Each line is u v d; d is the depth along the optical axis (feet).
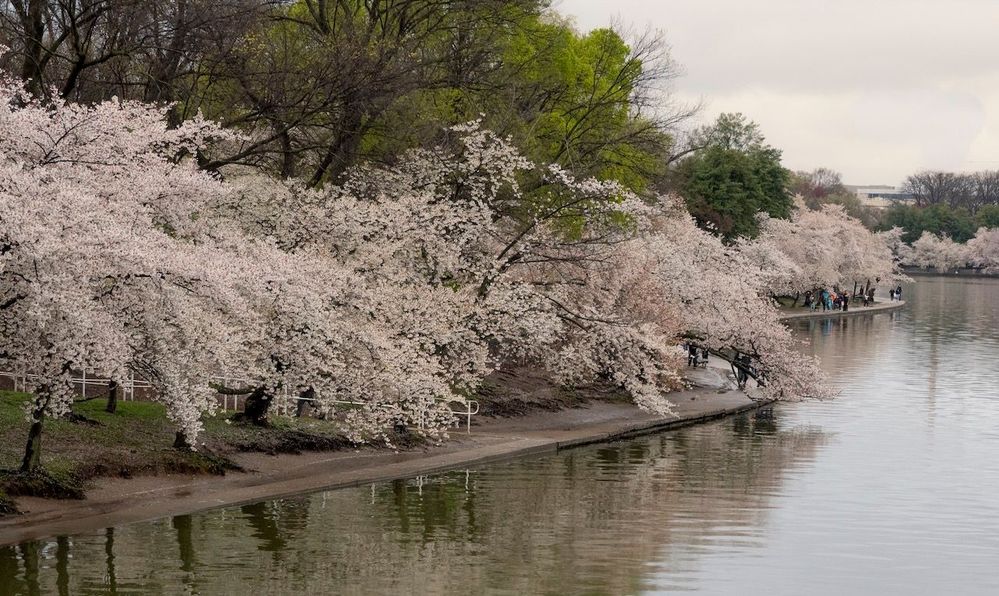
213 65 110.63
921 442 124.98
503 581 65.98
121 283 70.54
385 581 65.05
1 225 62.69
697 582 67.56
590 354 131.64
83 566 63.98
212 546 70.23
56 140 74.43
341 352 95.50
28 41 103.71
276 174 118.11
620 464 108.06
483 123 132.26
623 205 127.44
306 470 91.97
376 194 118.83
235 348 79.51
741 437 127.13
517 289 119.55
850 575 70.59
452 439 113.19
